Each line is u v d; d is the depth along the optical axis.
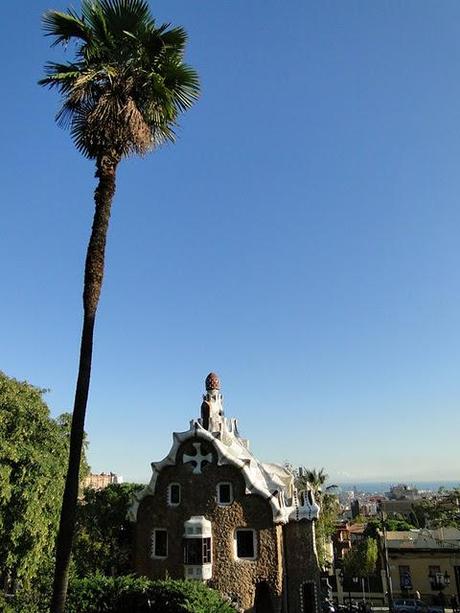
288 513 37.25
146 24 18.92
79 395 16.77
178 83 19.42
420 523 91.19
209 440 37.25
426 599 55.50
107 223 18.22
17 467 28.41
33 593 26.83
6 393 30.00
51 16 18.31
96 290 17.70
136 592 27.62
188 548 34.72
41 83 18.44
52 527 29.45
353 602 58.66
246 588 34.06
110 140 18.19
